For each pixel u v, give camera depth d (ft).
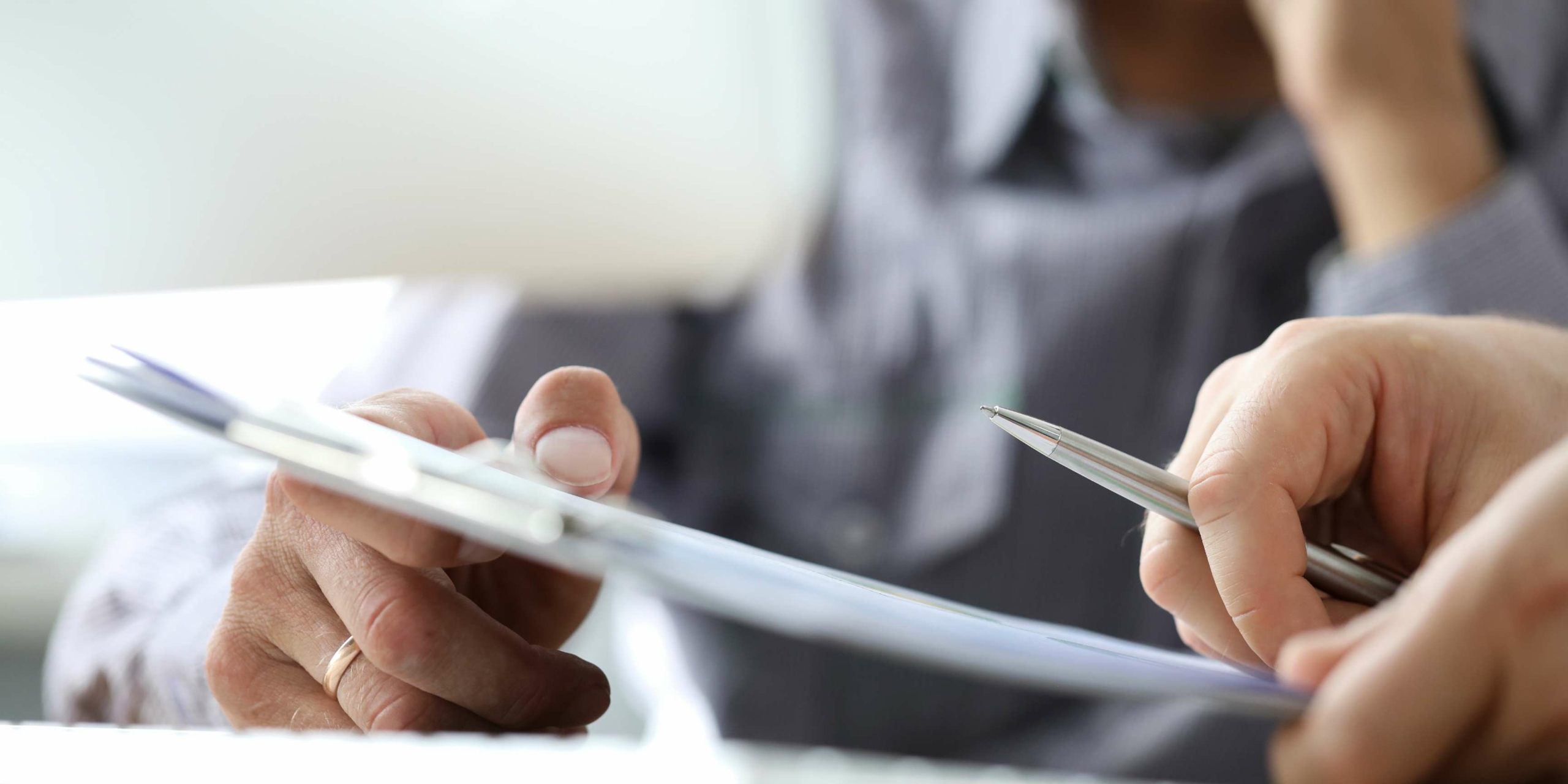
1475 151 2.87
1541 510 1.48
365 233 2.28
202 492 2.22
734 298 3.90
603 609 2.84
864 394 3.73
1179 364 3.40
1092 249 3.49
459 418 1.84
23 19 2.19
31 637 2.70
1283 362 1.76
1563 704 1.45
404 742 1.48
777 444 3.79
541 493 1.54
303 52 2.22
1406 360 1.76
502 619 1.79
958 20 4.01
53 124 2.21
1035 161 3.78
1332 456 1.74
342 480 1.52
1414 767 1.47
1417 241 2.63
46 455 2.76
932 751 3.24
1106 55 3.76
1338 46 2.94
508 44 2.25
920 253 3.76
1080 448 1.72
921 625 1.47
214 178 2.24
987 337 3.62
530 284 2.33
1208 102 3.76
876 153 3.90
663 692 3.19
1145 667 1.49
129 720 1.91
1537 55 3.54
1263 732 2.81
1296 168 3.36
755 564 1.52
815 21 3.12
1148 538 1.79
